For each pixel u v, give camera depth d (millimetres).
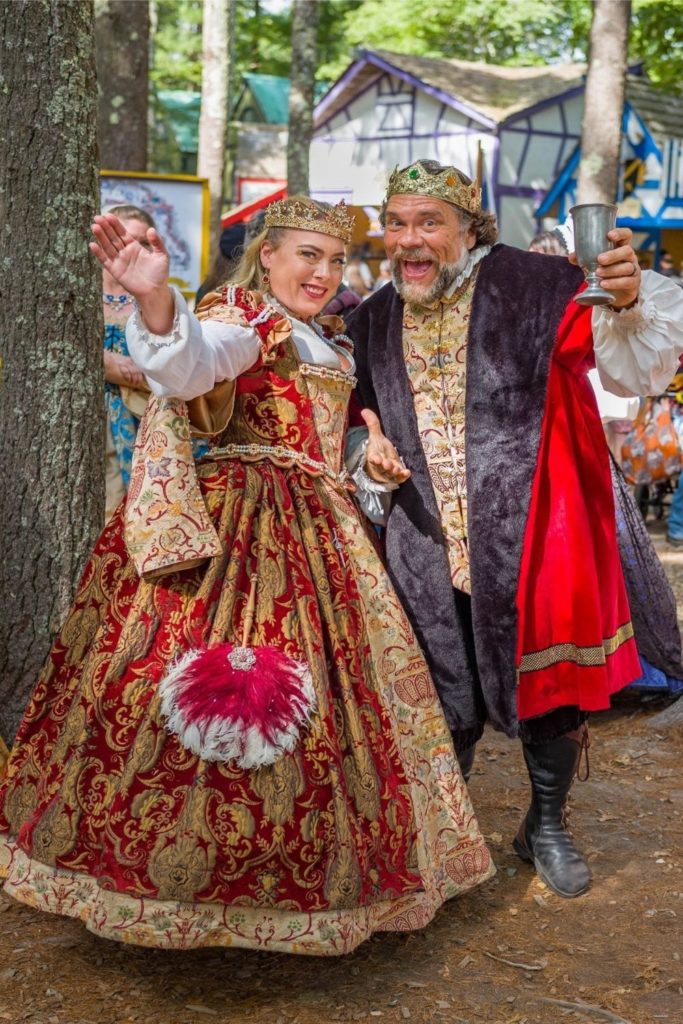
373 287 16328
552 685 3195
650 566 4570
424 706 3041
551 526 3207
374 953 3006
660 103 16422
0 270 3680
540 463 3207
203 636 2746
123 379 4383
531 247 4727
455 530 3289
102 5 10898
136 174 8422
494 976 2896
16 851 2834
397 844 2760
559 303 3188
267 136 29672
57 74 3596
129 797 2623
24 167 3605
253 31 30266
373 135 20859
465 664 3271
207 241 8570
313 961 2965
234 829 2590
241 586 2795
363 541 3051
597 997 2799
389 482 3221
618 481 4535
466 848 3055
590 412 3328
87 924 2660
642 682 4695
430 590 3268
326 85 28984
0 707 3730
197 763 2629
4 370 3689
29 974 2869
